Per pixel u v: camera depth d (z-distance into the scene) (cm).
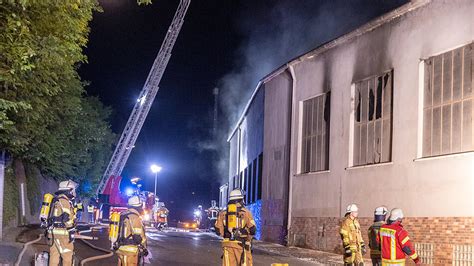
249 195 3591
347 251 1217
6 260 1266
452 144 1644
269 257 1952
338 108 2181
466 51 1617
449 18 1662
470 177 1538
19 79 1188
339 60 2197
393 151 1848
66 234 1043
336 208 2139
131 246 895
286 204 2552
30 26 1078
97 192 4503
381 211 1149
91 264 1434
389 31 1914
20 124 1636
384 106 1948
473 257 1495
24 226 2444
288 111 2603
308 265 1756
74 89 2259
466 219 1534
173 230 4106
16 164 2477
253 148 3462
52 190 3741
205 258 1750
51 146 2481
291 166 2494
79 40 1227
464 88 1616
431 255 1631
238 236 915
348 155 2094
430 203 1666
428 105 1744
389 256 975
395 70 1870
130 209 913
